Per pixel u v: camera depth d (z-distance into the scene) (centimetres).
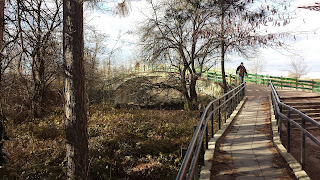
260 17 852
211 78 2386
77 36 684
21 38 811
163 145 946
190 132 1113
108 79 2180
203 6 1269
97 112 1535
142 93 1953
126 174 748
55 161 777
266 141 583
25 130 1041
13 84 877
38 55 1143
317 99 1297
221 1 1025
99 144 902
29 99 1123
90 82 1873
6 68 889
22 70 938
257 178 389
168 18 1609
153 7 1661
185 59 1809
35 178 671
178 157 840
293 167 406
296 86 2097
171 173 745
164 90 2042
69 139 683
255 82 2725
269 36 1185
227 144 576
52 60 1124
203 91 2333
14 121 1148
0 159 686
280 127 593
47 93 1547
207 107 483
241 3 921
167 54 1820
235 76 2045
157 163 787
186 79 1897
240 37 1297
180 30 1639
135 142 966
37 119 1245
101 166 759
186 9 1395
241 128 742
